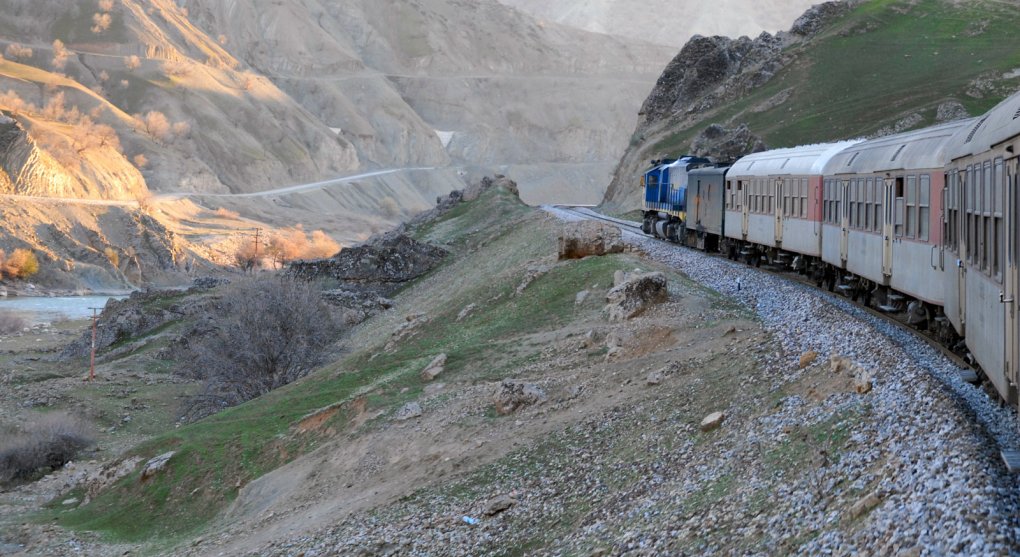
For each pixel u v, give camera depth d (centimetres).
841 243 3181
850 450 1484
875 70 12138
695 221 5397
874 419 1541
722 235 4938
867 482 1324
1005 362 1402
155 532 3600
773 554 1284
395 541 2189
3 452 5306
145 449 4212
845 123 10725
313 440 3653
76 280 15712
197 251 18612
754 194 4406
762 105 11950
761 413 1923
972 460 1176
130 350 8238
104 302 14438
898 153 2578
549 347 3612
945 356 2128
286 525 2769
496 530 2033
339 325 6950
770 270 4331
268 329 5859
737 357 2491
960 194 1866
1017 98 1425
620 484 1975
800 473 1512
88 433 5756
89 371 7619
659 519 1641
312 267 8550
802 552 1233
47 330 11231
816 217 3506
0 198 16725
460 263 8181
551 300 4394
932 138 2344
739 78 13000
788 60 12888
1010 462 1170
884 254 2688
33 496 4503
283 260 17812
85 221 17425
